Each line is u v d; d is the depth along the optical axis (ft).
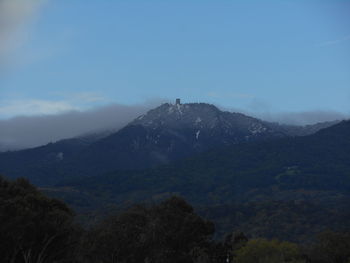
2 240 284.00
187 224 379.76
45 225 299.99
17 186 333.62
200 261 372.17
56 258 322.14
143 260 354.95
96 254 346.95
